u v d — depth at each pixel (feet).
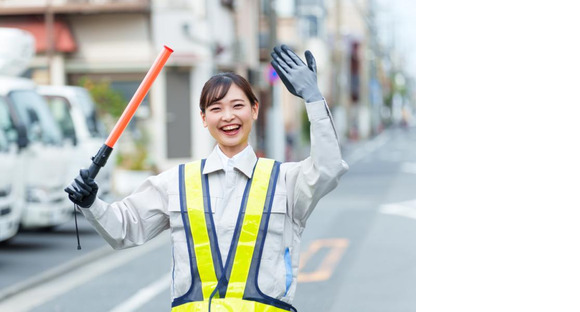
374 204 49.44
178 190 8.59
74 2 64.39
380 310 21.52
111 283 26.48
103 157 8.32
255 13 85.56
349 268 28.02
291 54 8.34
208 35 66.39
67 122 40.11
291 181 8.62
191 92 66.18
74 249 33.27
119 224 8.64
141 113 65.67
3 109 31.37
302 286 25.00
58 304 23.34
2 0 64.13
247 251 8.32
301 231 8.80
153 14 65.98
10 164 29.50
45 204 33.14
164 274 27.96
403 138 172.55
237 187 8.55
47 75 65.16
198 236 8.40
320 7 123.85
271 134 63.82
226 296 8.25
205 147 66.18
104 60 66.28
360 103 175.01
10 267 29.01
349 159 97.60
